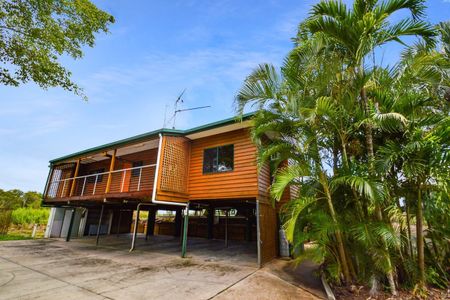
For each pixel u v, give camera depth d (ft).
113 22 21.17
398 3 15.08
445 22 19.98
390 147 14.24
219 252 31.19
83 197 34.68
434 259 16.11
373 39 15.96
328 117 15.70
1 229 47.70
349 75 16.46
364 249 15.16
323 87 16.63
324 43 16.71
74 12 18.33
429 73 15.70
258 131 17.62
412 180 14.73
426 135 13.62
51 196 44.86
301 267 23.02
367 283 14.55
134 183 40.04
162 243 39.88
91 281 17.57
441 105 16.81
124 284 16.93
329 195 15.51
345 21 15.58
